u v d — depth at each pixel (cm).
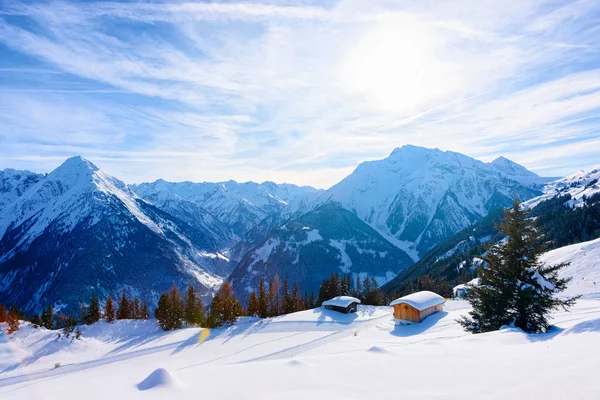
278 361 1636
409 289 12950
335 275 10700
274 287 11306
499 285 2728
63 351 5303
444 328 4709
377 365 1473
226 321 6975
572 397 866
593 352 1321
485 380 1136
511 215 2809
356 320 6819
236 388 1193
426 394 1053
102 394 1165
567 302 2541
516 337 2020
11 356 4831
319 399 1060
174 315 6744
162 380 1233
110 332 6525
